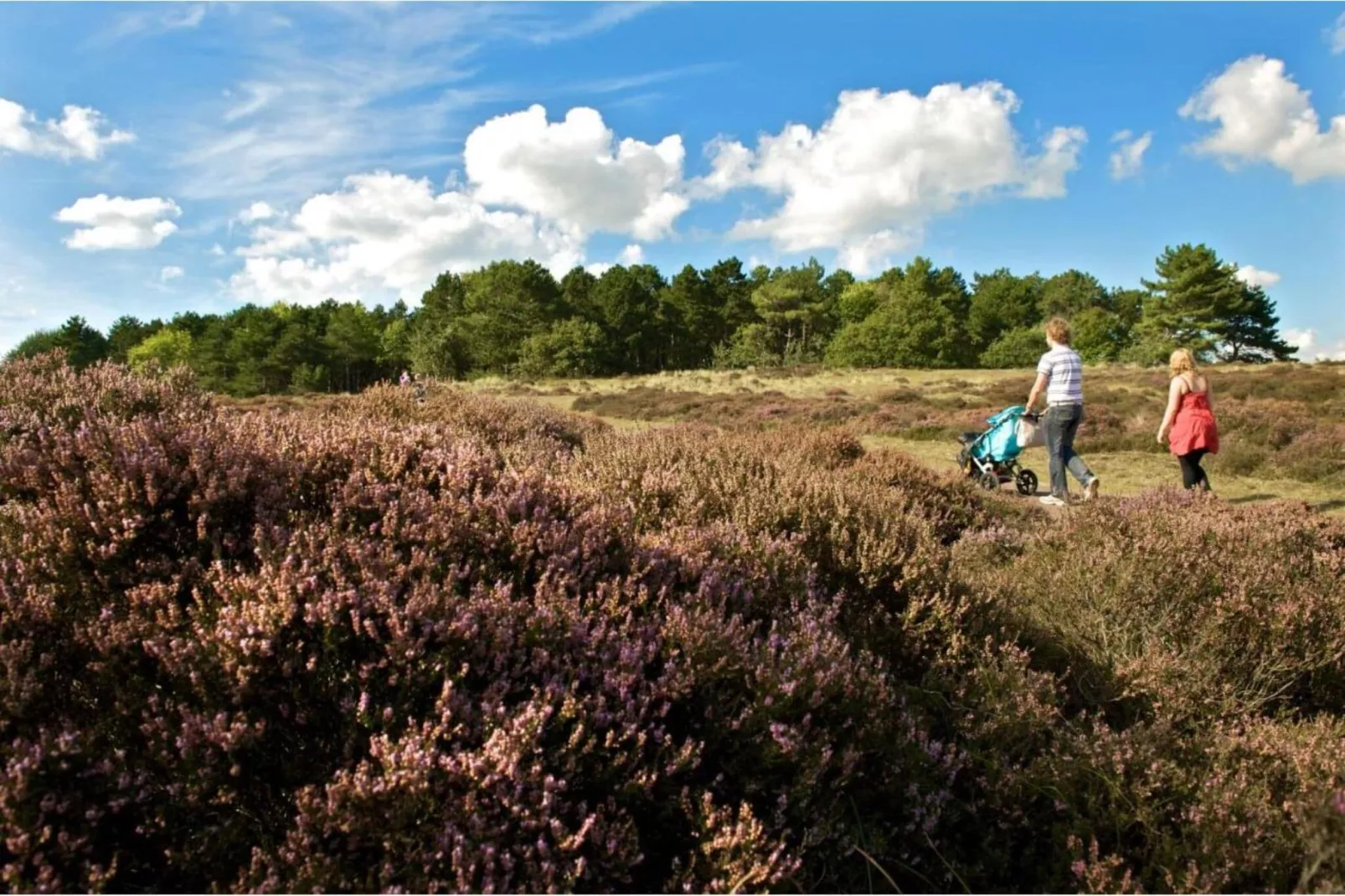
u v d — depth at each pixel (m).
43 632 2.07
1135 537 4.30
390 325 105.25
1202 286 73.12
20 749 1.74
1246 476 11.41
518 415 9.09
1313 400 20.97
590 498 3.51
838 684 2.50
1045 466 12.80
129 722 1.95
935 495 7.05
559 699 2.13
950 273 101.25
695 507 3.98
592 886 1.88
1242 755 2.83
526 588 2.75
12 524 2.45
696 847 2.04
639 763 2.15
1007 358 77.94
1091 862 2.28
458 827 1.80
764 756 2.23
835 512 4.07
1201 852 2.33
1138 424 16.17
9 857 1.66
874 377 44.81
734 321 98.44
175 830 1.82
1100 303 104.06
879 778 2.51
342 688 2.05
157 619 2.08
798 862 1.99
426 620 2.14
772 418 23.83
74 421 3.76
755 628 2.85
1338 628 3.60
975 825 2.55
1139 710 3.27
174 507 2.57
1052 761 2.66
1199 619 3.64
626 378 54.47
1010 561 5.23
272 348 94.50
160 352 102.81
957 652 3.29
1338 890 2.10
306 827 1.77
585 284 107.19
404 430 3.79
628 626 2.54
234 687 1.93
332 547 2.36
